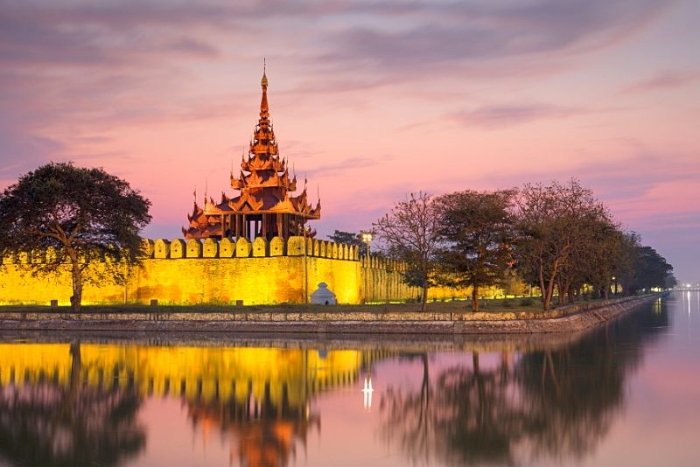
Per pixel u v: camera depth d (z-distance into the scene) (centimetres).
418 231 9531
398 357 6612
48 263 10475
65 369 5862
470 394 4928
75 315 9394
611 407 4544
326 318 8962
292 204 11725
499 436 3853
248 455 3488
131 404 4566
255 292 10606
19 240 9662
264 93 12244
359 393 4925
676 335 9344
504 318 9031
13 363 6184
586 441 3750
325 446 3644
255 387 5106
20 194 9662
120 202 9956
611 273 15050
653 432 3931
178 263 10831
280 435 3847
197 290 10769
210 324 9075
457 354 6831
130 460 3412
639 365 6231
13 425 4056
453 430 3969
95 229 9944
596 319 12238
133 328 9188
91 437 3809
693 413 4369
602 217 12344
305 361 6303
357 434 3875
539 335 8912
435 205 9550
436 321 8869
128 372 5712
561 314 10088
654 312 16750
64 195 9662
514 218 9712
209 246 10756
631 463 3384
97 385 5184
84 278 10325
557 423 4131
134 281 10944
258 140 12106
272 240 10594
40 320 9444
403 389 5075
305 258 10506
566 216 10519
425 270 9506
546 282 11888
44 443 3697
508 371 5850
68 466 3331
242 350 7100
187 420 4166
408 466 3344
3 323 9475
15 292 11275
